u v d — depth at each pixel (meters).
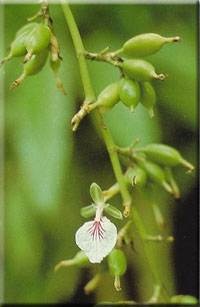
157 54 0.29
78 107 0.28
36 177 0.28
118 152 0.25
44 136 0.28
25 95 0.28
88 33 0.29
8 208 0.29
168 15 0.29
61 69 0.28
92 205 0.25
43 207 0.29
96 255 0.24
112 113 0.29
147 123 0.29
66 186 0.29
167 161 0.26
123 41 0.29
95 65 0.28
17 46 0.24
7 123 0.28
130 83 0.24
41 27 0.24
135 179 0.25
